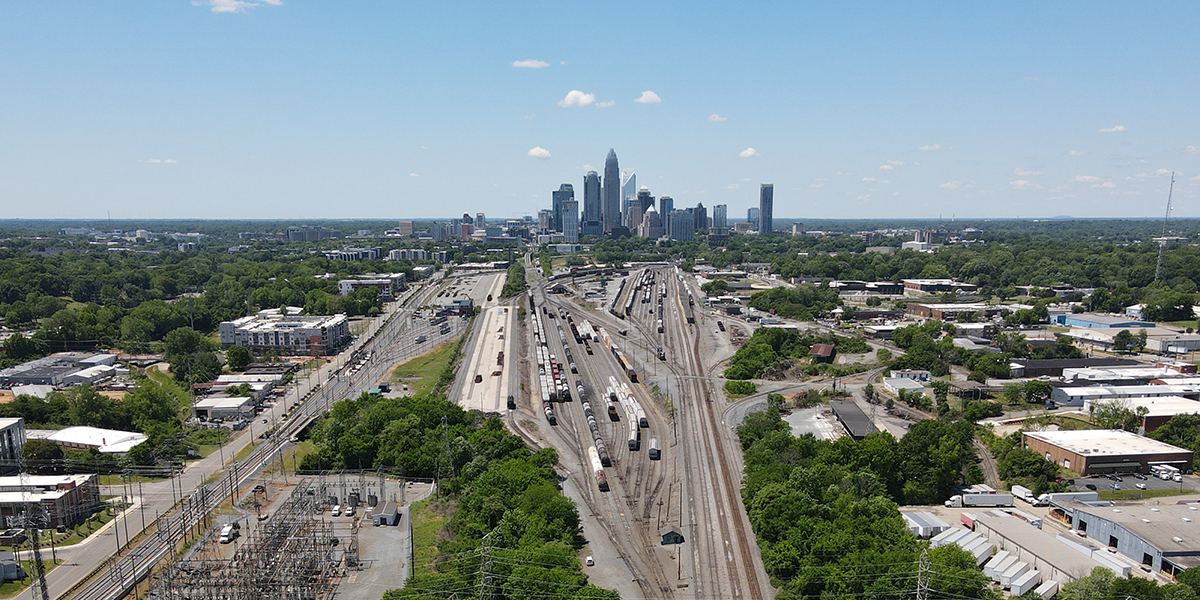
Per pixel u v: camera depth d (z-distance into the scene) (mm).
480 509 144875
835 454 171375
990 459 192750
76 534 147500
